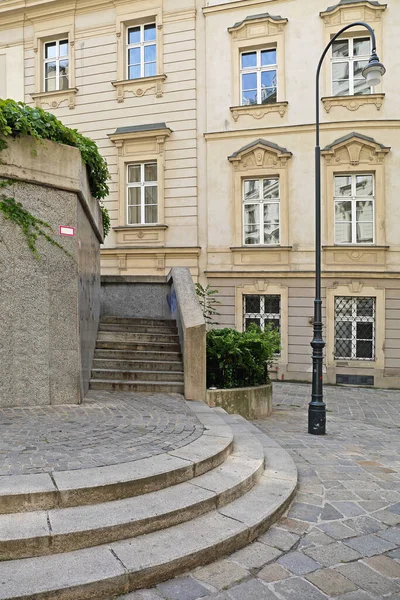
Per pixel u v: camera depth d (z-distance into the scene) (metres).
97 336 8.91
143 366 7.89
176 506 3.45
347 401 11.27
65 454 4.04
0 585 2.61
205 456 4.19
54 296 6.15
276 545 3.48
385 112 13.86
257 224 14.81
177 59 15.28
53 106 16.48
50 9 16.38
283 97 14.47
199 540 3.23
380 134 13.84
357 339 14.09
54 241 6.18
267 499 4.04
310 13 14.28
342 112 14.05
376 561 3.30
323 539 3.61
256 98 14.99
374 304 13.92
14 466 3.69
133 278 11.31
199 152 15.09
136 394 7.15
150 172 15.75
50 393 6.06
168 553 3.03
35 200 6.03
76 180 6.38
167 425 5.24
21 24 16.86
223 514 3.67
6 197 5.79
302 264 14.22
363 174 14.20
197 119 15.12
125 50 15.95
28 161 5.90
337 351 14.18
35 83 16.78
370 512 4.15
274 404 10.48
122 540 3.16
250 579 3.01
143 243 15.48
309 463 5.65
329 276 13.95
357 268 13.92
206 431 5.04
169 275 10.47
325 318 14.02
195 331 7.15
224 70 14.92
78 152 6.41
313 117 14.25
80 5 16.11
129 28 16.09
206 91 15.05
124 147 15.69
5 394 5.75
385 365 13.65
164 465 3.89
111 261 15.70
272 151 14.34
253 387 8.23
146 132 15.27
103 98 15.98
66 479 3.47
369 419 9.20
